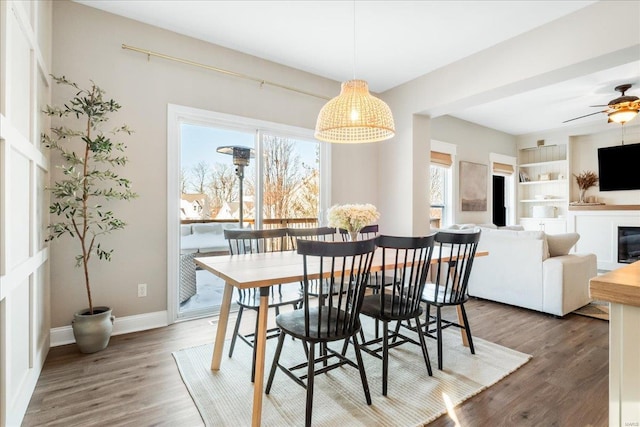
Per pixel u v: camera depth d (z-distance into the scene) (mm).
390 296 2340
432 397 1836
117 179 2531
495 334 2779
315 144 4059
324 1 2588
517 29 2969
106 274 2715
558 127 6555
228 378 2043
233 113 3357
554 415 1677
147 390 1899
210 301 3400
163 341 2607
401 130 4254
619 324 672
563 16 2754
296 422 1624
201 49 3172
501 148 6914
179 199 3086
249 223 3555
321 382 2006
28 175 1863
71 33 2574
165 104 2977
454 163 5887
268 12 2730
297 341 2643
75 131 2572
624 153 5957
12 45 1588
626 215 5648
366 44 3242
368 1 2580
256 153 3580
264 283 1600
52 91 2484
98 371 2111
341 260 2256
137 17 2803
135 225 2838
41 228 2211
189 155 3184
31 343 1878
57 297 2512
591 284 705
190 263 3246
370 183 4523
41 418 1641
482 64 3350
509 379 2035
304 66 3744
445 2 2590
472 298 3941
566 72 2861
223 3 2615
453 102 3658
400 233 4270
